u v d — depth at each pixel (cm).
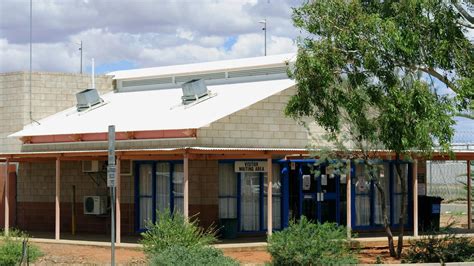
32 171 3491
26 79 3481
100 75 3622
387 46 2248
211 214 2964
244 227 3011
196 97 3069
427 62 2317
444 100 2308
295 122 2864
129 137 2903
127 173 3150
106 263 2348
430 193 4975
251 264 2309
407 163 3206
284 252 2159
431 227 3034
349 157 2561
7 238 2556
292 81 2966
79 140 3066
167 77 3453
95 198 3253
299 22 2339
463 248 2420
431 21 2308
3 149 3506
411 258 2417
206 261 2102
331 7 2323
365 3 2403
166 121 2878
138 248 2641
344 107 2359
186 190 2558
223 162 3005
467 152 3066
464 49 2322
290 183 3027
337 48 2316
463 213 4341
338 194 3084
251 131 2803
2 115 3522
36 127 3319
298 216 3014
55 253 2573
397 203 3200
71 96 3566
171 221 2366
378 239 2820
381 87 2328
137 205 3138
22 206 3509
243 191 3022
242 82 3203
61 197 3409
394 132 2280
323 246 2161
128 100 3403
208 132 2739
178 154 2705
